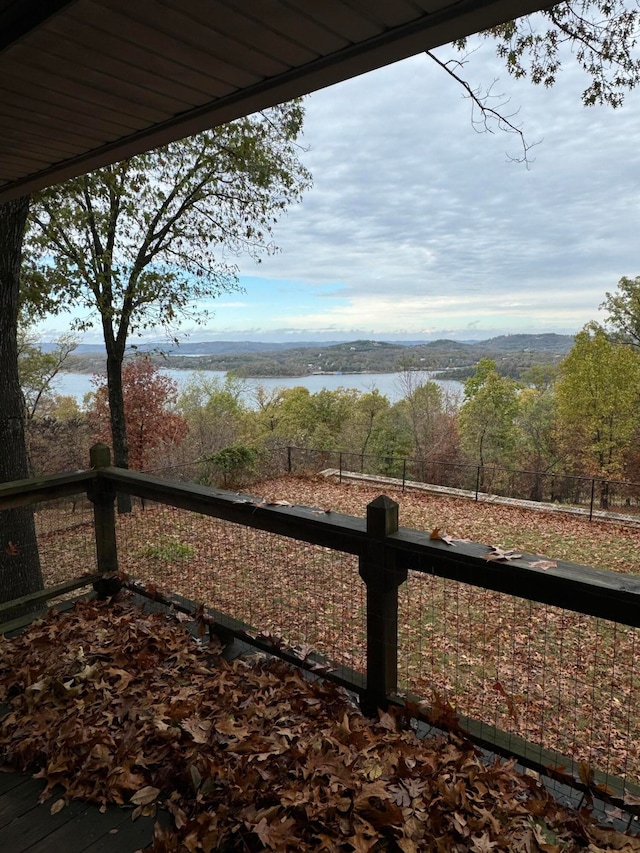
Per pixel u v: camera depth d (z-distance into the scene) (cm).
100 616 265
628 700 422
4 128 220
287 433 1705
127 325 1031
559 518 1024
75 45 159
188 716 182
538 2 137
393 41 158
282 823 133
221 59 169
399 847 129
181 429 1324
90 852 136
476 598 600
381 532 179
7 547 455
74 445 1296
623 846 131
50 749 172
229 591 601
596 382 1725
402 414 1806
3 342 463
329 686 204
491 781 152
